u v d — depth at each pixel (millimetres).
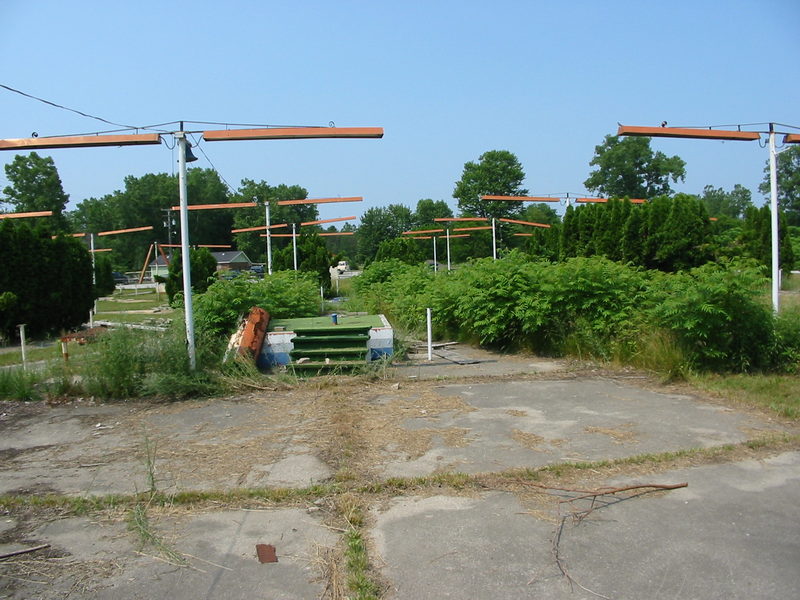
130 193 85938
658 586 3738
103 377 9156
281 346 11391
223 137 9828
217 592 3789
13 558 4246
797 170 65750
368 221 92188
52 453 6664
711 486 5242
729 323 9664
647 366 10203
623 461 5840
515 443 6531
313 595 3734
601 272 12055
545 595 3668
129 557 4250
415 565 4043
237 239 83250
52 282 20859
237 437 7008
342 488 5328
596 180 64000
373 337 11812
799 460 5828
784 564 3953
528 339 12719
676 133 10539
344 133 9914
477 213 67750
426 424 7336
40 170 68000
